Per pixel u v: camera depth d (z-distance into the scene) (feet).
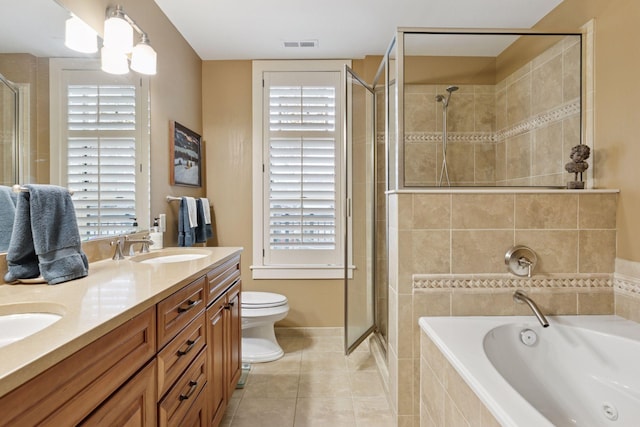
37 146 4.15
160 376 3.44
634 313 5.31
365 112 8.83
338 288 9.77
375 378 7.50
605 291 5.68
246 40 8.65
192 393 4.32
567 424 4.69
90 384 2.42
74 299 3.11
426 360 5.28
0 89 3.69
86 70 4.95
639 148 5.12
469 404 3.76
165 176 7.38
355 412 6.26
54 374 2.10
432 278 5.71
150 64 5.87
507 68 6.42
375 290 9.09
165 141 7.40
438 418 4.76
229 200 9.84
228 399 5.98
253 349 8.36
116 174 5.63
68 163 4.63
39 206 3.69
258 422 5.96
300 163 9.65
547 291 5.70
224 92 9.77
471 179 6.50
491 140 6.44
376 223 9.01
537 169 6.45
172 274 4.25
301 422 5.97
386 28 8.09
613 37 5.50
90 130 5.06
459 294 5.72
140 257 5.75
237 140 9.80
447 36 6.31
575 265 5.68
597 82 5.81
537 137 6.43
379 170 9.09
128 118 5.98
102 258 5.27
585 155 5.68
